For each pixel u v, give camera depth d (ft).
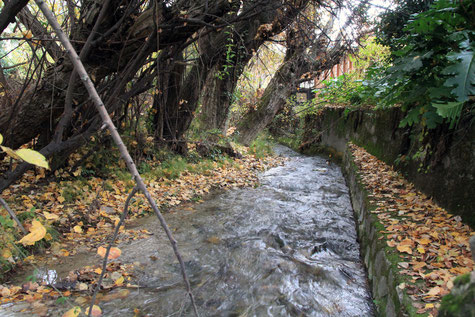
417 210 10.58
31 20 11.58
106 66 11.43
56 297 7.64
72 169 15.43
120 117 17.63
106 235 11.63
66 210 12.50
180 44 12.43
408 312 5.55
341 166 28.89
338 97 34.88
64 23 11.46
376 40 20.27
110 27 10.62
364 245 10.89
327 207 16.65
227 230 12.98
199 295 8.32
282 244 11.83
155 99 20.34
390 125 18.75
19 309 6.97
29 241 3.13
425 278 6.52
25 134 12.12
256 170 26.08
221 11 11.46
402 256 7.59
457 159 10.12
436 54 9.80
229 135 29.96
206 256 10.59
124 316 7.21
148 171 18.80
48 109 11.64
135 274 9.14
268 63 33.53
